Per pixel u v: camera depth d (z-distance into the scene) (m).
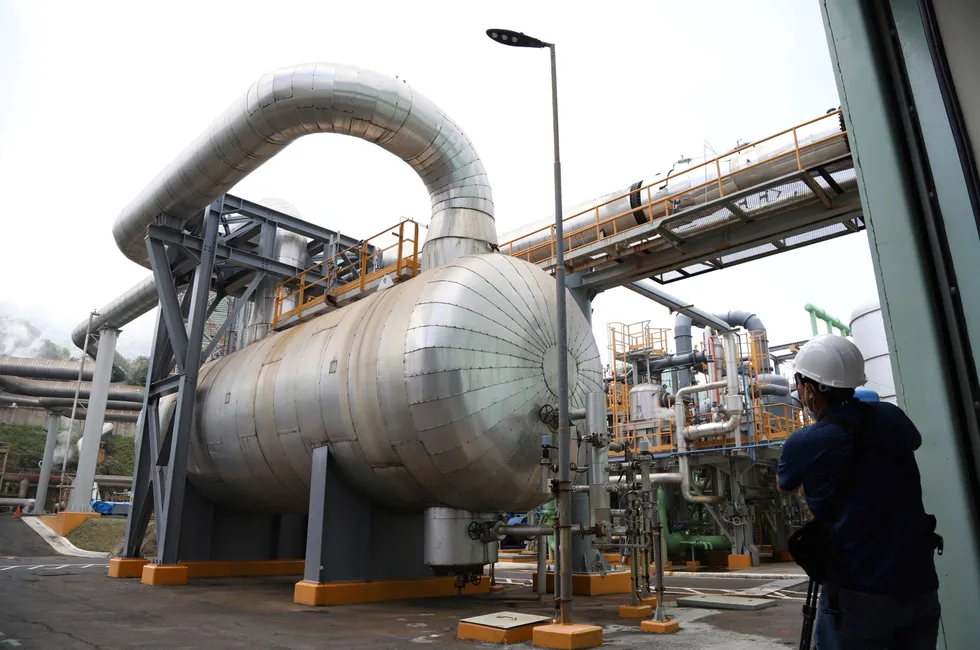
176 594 12.70
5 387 51.84
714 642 7.59
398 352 10.50
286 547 18.08
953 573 3.07
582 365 11.47
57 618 9.20
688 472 23.44
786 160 12.82
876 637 2.52
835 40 3.79
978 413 3.04
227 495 15.80
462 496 10.56
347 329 12.22
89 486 37.06
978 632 2.97
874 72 3.57
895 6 3.54
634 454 9.81
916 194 3.38
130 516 16.56
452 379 9.91
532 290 11.21
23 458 72.50
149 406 16.98
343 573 11.49
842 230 13.83
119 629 8.41
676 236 14.09
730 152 13.50
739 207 13.23
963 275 3.15
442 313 10.31
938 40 3.34
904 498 2.59
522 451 10.30
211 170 14.46
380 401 10.62
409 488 11.06
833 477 2.62
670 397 30.42
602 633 7.79
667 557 23.84
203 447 15.29
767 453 22.95
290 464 12.91
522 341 10.60
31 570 18.22
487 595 13.02
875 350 16.56
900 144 3.45
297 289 19.02
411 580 12.34
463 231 13.07
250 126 13.38
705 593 13.14
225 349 20.98
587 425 9.28
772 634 8.13
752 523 23.58
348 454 11.42
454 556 10.67
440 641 7.76
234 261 17.61
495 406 10.07
